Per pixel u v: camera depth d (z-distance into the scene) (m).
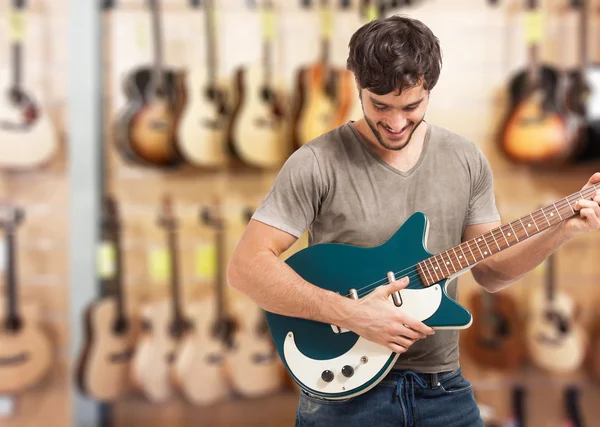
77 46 2.99
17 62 2.91
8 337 2.96
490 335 2.99
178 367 2.93
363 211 1.52
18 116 2.90
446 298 1.47
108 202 2.97
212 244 3.13
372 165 1.53
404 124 1.39
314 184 1.52
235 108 2.94
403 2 3.04
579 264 3.15
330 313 1.43
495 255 1.59
